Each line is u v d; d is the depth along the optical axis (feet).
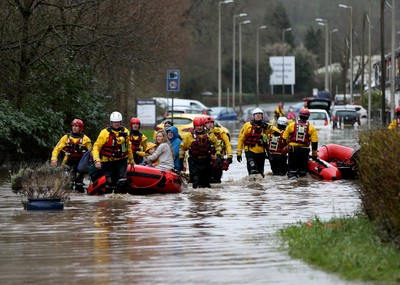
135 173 124.98
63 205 108.58
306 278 61.77
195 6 645.10
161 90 449.06
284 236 79.71
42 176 110.52
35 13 180.34
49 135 195.42
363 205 80.79
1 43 168.45
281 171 156.97
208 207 108.58
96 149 122.21
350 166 151.64
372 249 66.80
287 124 162.61
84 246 78.43
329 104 439.22
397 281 59.00
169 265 68.54
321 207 107.55
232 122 502.79
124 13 213.46
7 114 181.06
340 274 62.08
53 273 66.18
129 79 240.94
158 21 258.78
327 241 72.38
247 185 140.05
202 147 132.57
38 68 191.83
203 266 67.82
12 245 79.30
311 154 161.89
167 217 98.68
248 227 89.35
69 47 185.78
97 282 62.75
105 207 109.50
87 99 223.92
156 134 131.64
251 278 62.69
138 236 84.12
